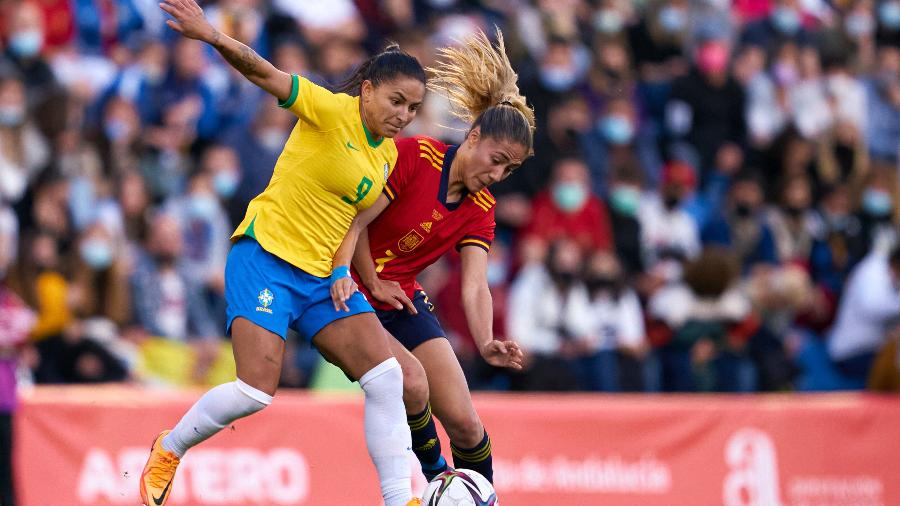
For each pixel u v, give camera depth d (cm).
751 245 3881
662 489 2631
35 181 3017
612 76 4194
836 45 4738
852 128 4431
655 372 3153
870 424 2791
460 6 4131
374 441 1587
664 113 4212
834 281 3988
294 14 3831
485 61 1764
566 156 3684
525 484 2553
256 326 1547
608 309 3222
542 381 3064
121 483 2336
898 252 3525
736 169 4141
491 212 1806
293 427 2448
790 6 4675
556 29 4131
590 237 3522
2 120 3083
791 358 3231
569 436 2595
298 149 1562
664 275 3534
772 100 4397
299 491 2431
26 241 2792
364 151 1563
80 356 2766
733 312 3080
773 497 2703
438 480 1655
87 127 3328
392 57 1555
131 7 3750
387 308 1756
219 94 3538
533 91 3825
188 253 3150
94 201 3106
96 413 2345
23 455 2317
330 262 1605
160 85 3475
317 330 1581
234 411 1552
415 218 1722
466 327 3123
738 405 2712
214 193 3247
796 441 2738
